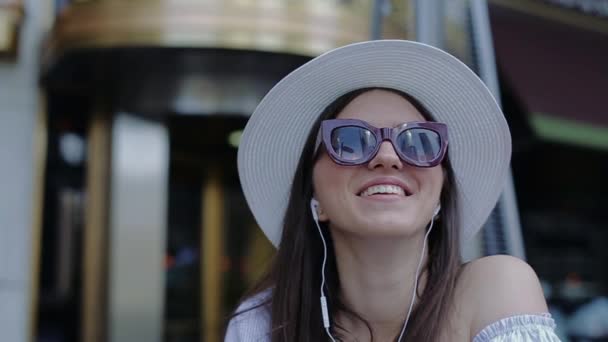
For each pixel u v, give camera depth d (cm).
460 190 147
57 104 559
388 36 301
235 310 152
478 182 147
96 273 562
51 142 556
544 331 112
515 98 658
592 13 734
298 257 142
